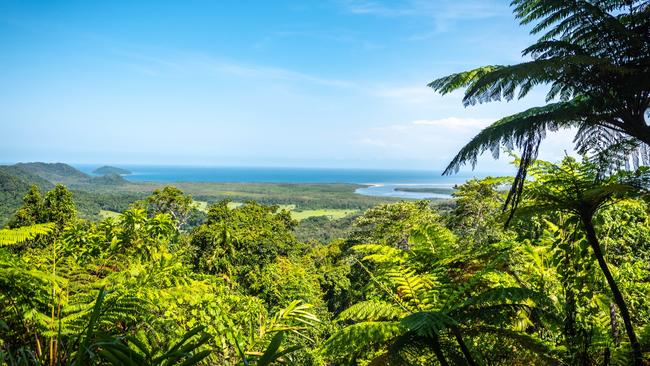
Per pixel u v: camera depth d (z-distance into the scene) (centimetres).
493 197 917
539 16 342
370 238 2683
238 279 2375
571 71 283
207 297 320
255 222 3372
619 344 360
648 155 309
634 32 296
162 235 555
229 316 337
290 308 338
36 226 317
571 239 385
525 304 362
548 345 351
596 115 290
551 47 317
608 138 320
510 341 370
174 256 402
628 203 386
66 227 471
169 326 284
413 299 378
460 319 343
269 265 2412
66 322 229
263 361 152
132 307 252
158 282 320
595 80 285
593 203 336
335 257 4506
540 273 423
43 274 237
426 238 463
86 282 304
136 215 522
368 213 2698
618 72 270
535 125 284
